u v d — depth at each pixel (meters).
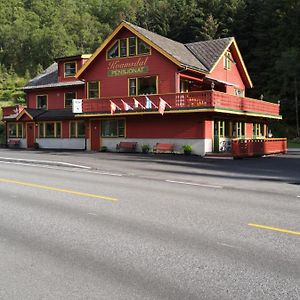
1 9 115.31
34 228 7.52
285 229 7.39
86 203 9.88
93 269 5.42
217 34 76.38
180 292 4.70
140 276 5.17
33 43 103.12
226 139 31.45
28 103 42.66
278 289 4.78
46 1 120.69
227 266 5.50
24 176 15.56
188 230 7.30
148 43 30.69
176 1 92.06
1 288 4.85
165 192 11.77
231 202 10.16
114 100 31.94
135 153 30.64
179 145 29.53
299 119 60.69
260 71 68.56
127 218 8.25
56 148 39.16
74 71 39.12
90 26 111.81
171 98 28.97
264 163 23.03
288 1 70.00
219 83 34.06
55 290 4.78
